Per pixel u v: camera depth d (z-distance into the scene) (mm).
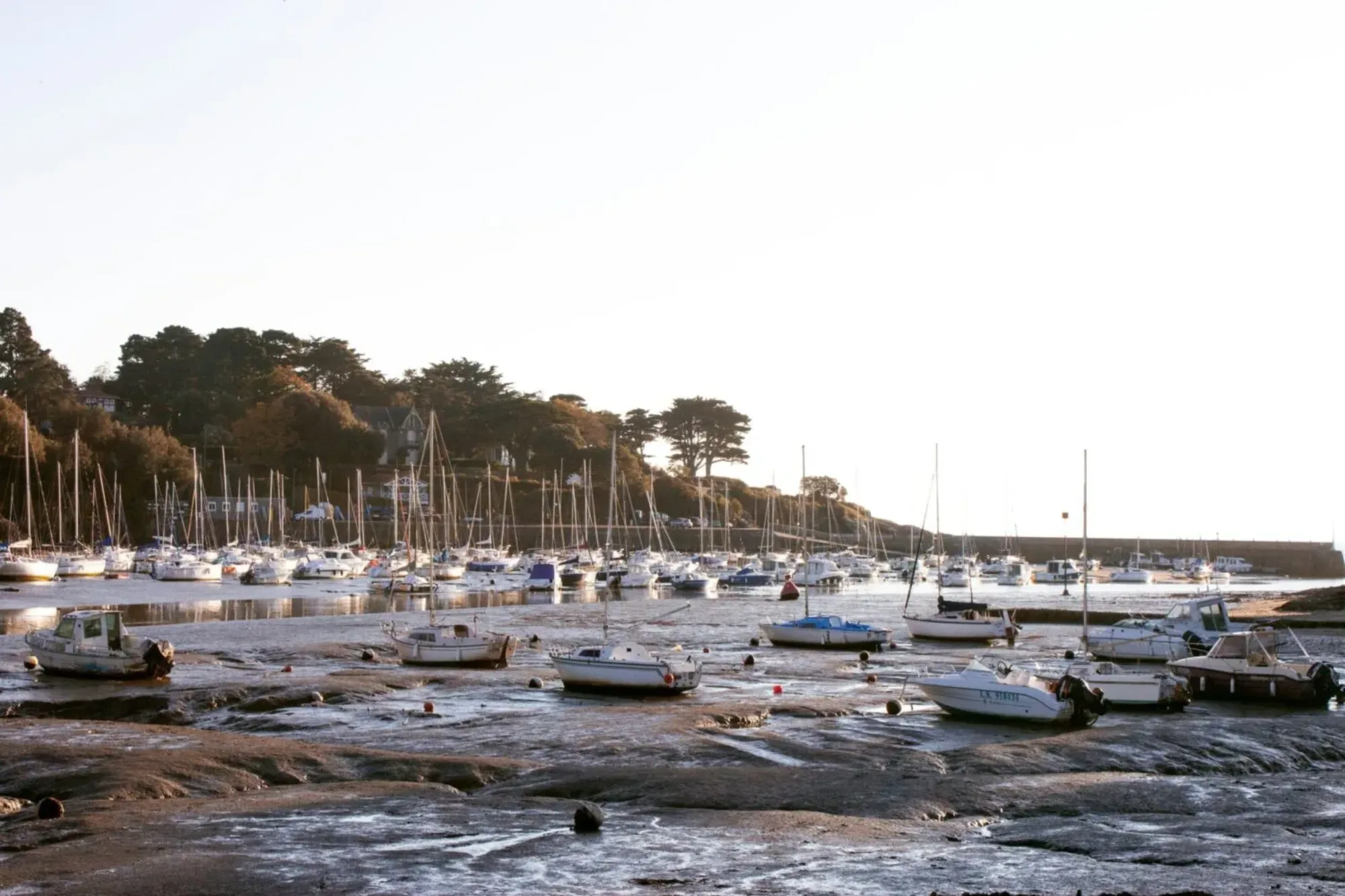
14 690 42250
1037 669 44125
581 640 62906
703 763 30047
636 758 30391
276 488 178625
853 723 35812
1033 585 141000
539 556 146375
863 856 21156
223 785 26234
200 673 47094
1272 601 93562
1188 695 39250
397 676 44438
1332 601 83750
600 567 132875
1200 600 57156
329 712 37594
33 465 142125
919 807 24734
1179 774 29578
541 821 23406
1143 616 68938
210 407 199625
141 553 137125
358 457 186375
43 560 118000
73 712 37625
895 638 66875
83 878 19359
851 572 147250
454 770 27594
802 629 60781
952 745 32781
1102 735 32000
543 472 196750
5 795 25266
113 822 22766
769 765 29734
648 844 21797
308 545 151625
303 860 20594
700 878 19859
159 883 19156
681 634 68188
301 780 27266
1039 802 25312
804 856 21125
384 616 77625
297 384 198000
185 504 160375
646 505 192625
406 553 133625
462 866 20375
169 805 24250
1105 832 23000
